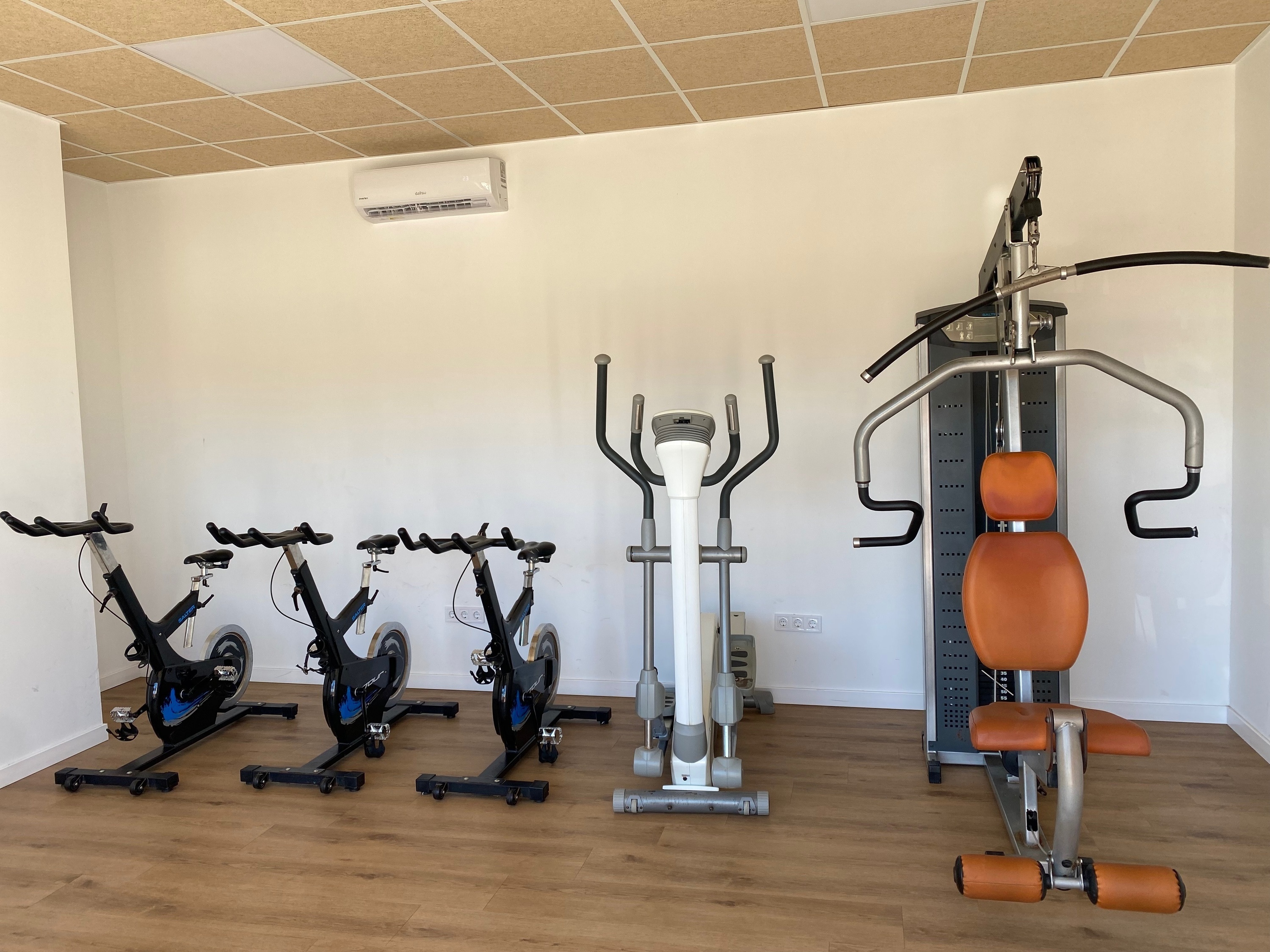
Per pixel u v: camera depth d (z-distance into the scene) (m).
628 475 3.01
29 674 3.47
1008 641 2.39
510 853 2.70
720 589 3.00
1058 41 3.19
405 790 3.21
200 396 4.63
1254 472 3.36
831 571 3.97
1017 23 3.02
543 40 3.05
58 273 3.67
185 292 4.61
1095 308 3.65
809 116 3.87
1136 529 2.27
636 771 3.07
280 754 3.60
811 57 3.26
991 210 3.72
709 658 3.33
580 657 4.28
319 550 4.54
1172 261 1.96
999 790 2.98
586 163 4.11
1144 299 3.61
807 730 3.70
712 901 2.40
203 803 3.13
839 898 2.40
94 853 2.77
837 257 3.88
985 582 2.42
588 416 4.19
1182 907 2.19
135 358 4.70
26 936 2.32
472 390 4.31
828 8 2.86
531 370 4.24
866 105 3.81
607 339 4.14
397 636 3.93
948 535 3.22
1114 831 2.71
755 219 3.96
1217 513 3.59
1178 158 3.55
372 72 3.29
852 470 3.91
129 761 3.57
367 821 2.95
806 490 3.97
